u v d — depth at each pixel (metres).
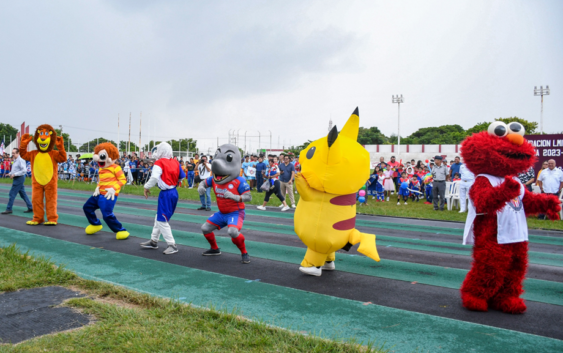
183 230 10.17
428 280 6.12
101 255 7.28
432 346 3.84
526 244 4.79
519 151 4.73
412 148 45.56
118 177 8.84
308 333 4.03
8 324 3.97
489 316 4.67
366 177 5.76
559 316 4.71
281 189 14.62
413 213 14.34
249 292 5.38
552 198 4.71
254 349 3.52
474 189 4.80
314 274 6.11
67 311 4.33
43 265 5.89
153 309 4.39
